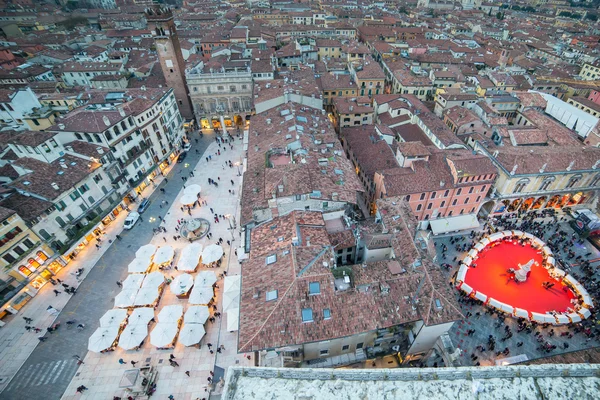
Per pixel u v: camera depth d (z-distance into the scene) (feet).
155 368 141.18
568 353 129.29
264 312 114.83
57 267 183.42
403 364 138.82
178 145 290.97
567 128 288.30
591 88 362.53
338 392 57.67
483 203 221.05
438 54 423.64
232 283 155.12
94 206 204.13
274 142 203.31
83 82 386.93
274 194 147.84
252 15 631.56
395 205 162.61
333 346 122.42
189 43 426.92
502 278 183.73
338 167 180.14
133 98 259.19
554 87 386.52
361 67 357.82
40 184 180.75
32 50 472.03
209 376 138.92
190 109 327.26
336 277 120.67
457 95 296.10
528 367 59.36
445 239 210.38
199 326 147.13
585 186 224.53
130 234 209.87
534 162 214.07
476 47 499.10
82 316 162.71
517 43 563.89
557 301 172.55
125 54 416.26
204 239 205.26
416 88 331.77
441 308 117.80
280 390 57.88
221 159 284.20
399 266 127.34
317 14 632.79
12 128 253.85
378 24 597.93
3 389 135.33
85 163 201.16
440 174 204.13
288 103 245.65
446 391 57.57
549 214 231.09
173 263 189.98
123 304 157.17
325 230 146.41
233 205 232.32
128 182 233.76
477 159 205.05
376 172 209.05
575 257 196.85
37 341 151.64
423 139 255.91
